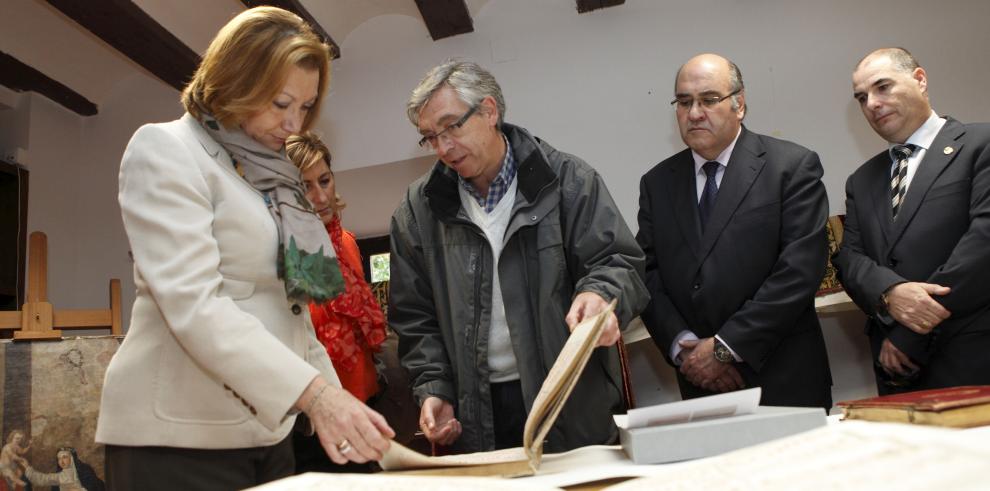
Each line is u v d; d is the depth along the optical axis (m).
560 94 3.22
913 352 1.81
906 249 1.91
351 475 0.64
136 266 1.01
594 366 1.50
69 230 3.70
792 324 1.82
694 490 0.50
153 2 2.96
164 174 0.95
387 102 3.41
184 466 0.95
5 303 3.45
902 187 2.01
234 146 1.08
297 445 1.69
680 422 0.87
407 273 1.74
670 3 3.17
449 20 3.25
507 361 1.58
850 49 2.96
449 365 1.65
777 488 0.47
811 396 1.85
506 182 1.65
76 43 3.50
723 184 1.98
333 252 1.14
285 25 1.08
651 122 3.10
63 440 2.14
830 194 2.87
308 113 1.19
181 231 0.92
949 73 2.86
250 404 0.88
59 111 3.75
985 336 1.75
